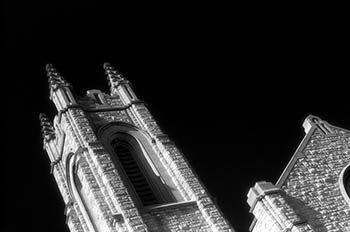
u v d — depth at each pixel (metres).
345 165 41.94
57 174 51.34
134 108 50.31
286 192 39.38
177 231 40.03
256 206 38.91
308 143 43.19
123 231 38.84
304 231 36.41
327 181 40.47
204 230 40.56
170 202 42.91
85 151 45.06
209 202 42.03
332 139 43.97
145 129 48.53
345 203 39.09
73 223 46.47
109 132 47.62
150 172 45.38
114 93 53.12
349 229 37.50
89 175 43.69
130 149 47.59
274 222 37.41
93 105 50.34
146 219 40.16
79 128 46.47
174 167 44.91
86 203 46.72
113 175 42.47
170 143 47.06
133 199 42.41
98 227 44.50
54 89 51.00
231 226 40.50
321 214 38.16
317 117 45.72
